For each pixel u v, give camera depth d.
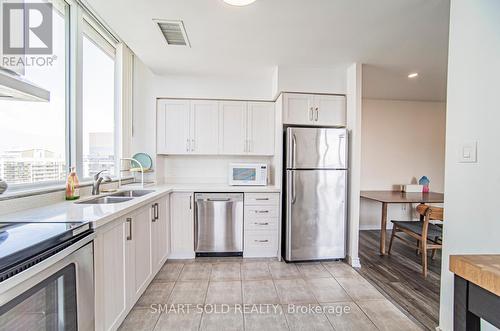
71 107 2.22
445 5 1.85
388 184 4.72
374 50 2.63
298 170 3.02
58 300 1.12
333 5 1.87
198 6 1.89
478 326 0.86
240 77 3.53
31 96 1.33
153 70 3.27
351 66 3.05
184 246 3.12
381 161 4.70
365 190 4.64
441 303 1.72
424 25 2.13
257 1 1.82
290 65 3.05
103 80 2.84
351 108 3.07
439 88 3.95
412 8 1.90
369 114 4.66
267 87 3.59
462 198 1.58
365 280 2.61
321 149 3.04
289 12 1.96
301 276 2.69
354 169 3.02
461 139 1.59
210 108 3.41
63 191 2.01
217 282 2.53
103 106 2.84
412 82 3.65
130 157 3.35
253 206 3.15
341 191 3.07
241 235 3.16
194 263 2.99
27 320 0.96
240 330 1.81
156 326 1.84
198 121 3.40
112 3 1.85
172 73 3.38
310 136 3.02
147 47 2.59
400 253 3.45
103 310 1.50
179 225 3.11
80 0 2.13
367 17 2.03
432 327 1.86
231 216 3.14
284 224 3.21
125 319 1.91
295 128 3.01
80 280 1.28
